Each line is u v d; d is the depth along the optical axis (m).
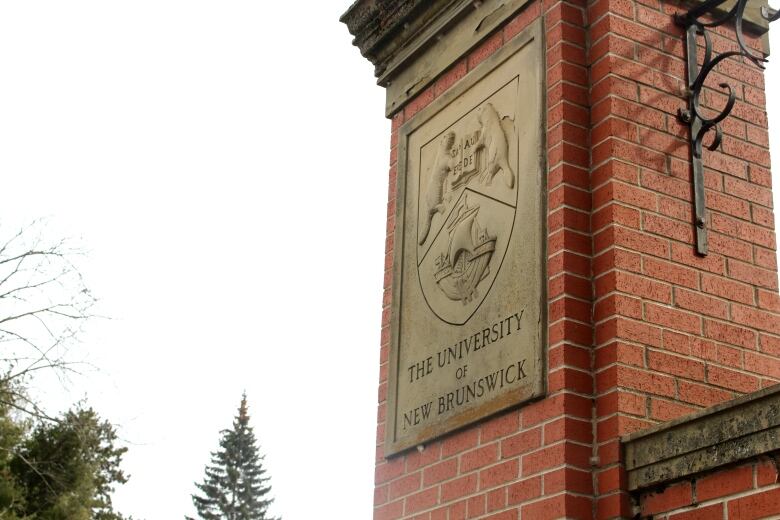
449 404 4.81
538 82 4.80
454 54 5.50
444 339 4.98
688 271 4.50
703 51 4.91
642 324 4.30
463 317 4.88
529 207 4.65
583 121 4.66
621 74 4.65
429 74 5.68
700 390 4.32
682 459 3.79
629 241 4.40
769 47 5.21
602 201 4.48
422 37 5.79
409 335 5.26
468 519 4.51
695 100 4.74
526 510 4.21
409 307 5.32
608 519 4.00
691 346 4.38
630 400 4.15
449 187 5.26
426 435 4.88
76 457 20.73
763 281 4.68
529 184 4.69
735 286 4.60
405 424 5.08
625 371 4.19
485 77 5.21
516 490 4.29
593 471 4.12
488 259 4.83
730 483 3.63
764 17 5.03
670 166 4.63
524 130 4.82
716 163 4.77
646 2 4.85
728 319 4.52
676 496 3.83
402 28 5.93
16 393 15.30
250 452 56.81
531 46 4.92
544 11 4.93
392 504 5.04
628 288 4.32
